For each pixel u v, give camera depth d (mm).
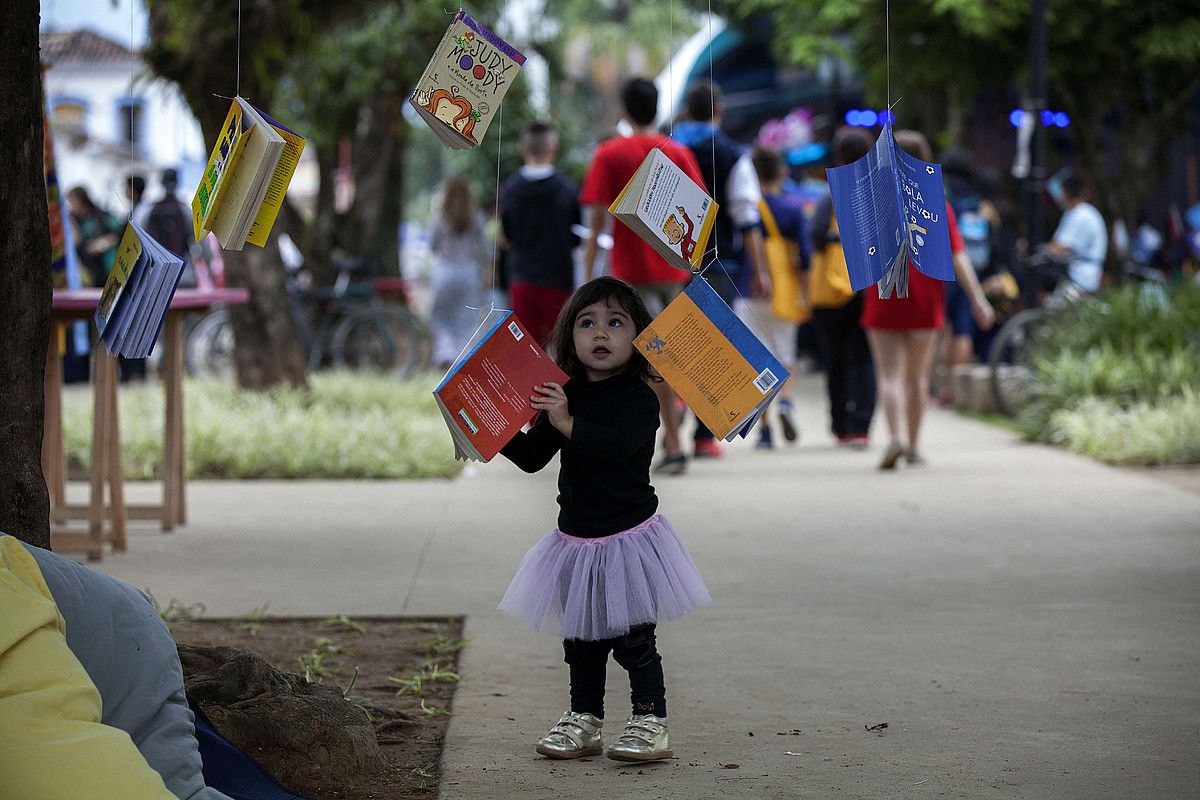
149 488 17938
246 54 20844
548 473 19906
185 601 11312
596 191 18109
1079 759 7355
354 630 10461
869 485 17719
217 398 22969
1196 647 9719
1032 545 13547
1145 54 32906
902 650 9734
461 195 33406
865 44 36531
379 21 31172
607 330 7520
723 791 6941
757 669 9289
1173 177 48031
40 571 5879
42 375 7027
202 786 5977
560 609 7539
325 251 34281
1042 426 22391
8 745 5074
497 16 32438
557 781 7145
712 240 19812
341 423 20891
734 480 18328
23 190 6797
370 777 7262
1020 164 36281
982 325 19297
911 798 6793
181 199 28922
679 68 47938
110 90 67125
